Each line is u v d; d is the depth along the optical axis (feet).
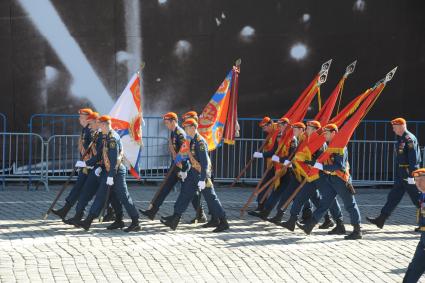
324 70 74.23
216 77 99.14
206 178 67.05
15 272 51.90
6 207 79.77
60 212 70.44
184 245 61.82
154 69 98.53
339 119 70.95
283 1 99.09
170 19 98.22
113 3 97.45
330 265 56.08
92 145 68.90
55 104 97.66
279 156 74.02
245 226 71.31
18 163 96.43
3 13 96.07
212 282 50.72
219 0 98.53
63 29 97.04
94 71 97.81
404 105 101.24
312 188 67.56
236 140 97.96
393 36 100.42
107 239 63.82
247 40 99.09
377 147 99.55
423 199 44.52
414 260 45.03
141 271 53.06
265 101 99.91
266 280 51.52
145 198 88.99
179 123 99.14
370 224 74.23
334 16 99.60
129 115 73.36
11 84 97.04
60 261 55.36
